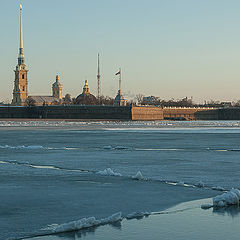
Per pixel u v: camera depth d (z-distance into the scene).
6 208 27.72
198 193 32.41
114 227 23.50
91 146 81.31
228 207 27.92
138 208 27.62
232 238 21.44
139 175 39.53
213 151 69.75
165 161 54.69
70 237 21.80
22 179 39.41
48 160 55.94
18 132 144.75
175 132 146.00
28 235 22.14
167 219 24.98
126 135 124.56
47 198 30.73
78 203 29.12
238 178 39.81
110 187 35.16
